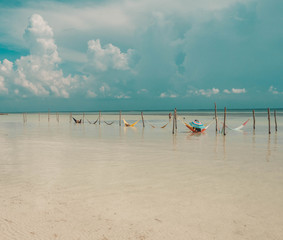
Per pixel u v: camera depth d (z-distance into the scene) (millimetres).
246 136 24656
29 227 5715
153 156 14188
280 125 38156
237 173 10414
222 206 6957
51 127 37812
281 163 12320
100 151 15914
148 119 64500
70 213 6480
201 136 25031
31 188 8477
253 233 5512
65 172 10594
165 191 8188
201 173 10414
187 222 6012
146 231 5594
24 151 15859
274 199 7473
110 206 6945
